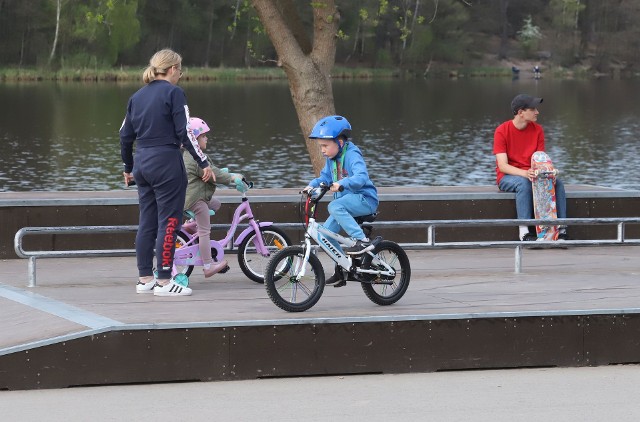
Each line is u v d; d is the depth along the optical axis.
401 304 10.56
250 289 11.59
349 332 9.66
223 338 9.45
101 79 119.44
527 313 9.98
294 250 10.05
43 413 8.48
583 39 173.62
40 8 120.38
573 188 16.73
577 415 8.53
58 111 71.31
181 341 9.36
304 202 14.96
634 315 10.17
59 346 9.12
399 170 42.50
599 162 45.53
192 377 9.41
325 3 18.94
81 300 10.76
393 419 8.40
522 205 15.41
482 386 9.38
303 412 8.56
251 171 41.00
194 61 140.38
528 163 15.73
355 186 10.24
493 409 8.68
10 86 105.00
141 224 11.14
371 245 10.33
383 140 55.19
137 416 8.44
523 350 9.99
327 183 10.79
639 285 11.86
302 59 18.95
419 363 9.81
